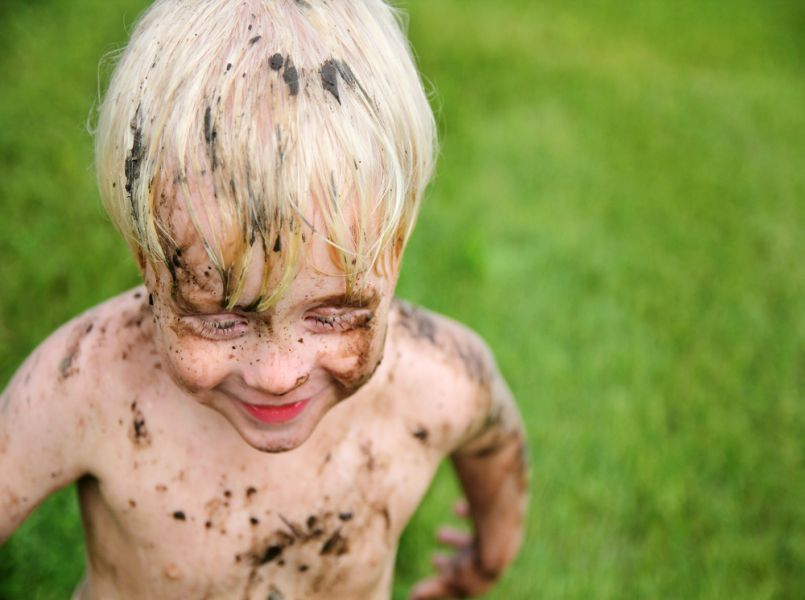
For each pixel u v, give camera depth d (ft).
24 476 3.52
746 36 19.42
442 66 14.82
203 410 3.54
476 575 6.05
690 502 8.05
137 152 2.62
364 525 3.87
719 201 12.62
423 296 9.57
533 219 11.45
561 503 7.84
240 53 2.62
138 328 3.55
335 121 2.58
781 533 7.91
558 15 18.78
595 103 14.82
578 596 7.23
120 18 13.42
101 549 3.77
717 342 9.95
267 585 3.78
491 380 4.33
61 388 3.46
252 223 2.52
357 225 2.64
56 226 9.30
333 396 3.17
